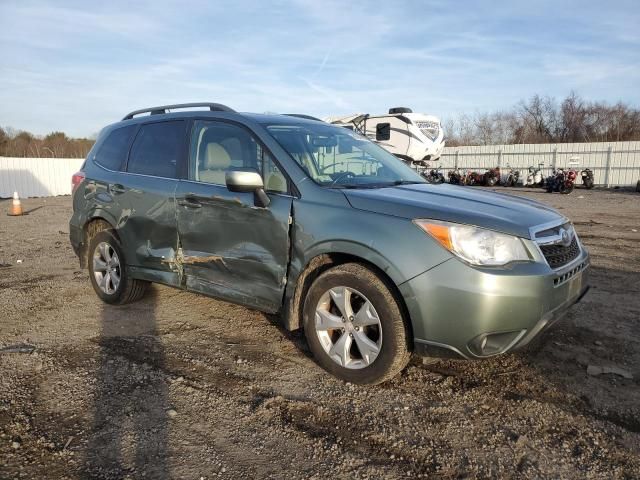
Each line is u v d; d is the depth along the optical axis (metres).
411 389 3.28
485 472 2.45
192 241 4.10
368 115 16.30
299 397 3.17
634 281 5.91
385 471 2.46
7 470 2.44
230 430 2.80
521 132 53.06
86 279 6.26
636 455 2.58
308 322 3.49
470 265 2.87
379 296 3.11
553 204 16.77
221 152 4.08
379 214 3.18
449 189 3.95
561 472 2.45
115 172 4.90
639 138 47.84
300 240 3.43
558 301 3.07
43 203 20.36
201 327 4.42
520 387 3.31
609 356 3.77
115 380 3.40
